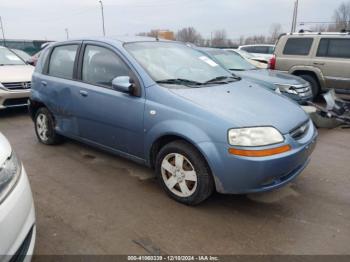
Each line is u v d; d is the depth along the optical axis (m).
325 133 5.88
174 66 3.87
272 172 2.88
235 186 2.95
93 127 4.10
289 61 9.07
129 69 3.64
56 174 4.05
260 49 16.81
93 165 4.32
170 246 2.69
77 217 3.10
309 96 6.62
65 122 4.57
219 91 3.50
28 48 27.30
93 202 3.38
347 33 8.39
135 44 3.98
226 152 2.88
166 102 3.28
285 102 3.60
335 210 3.23
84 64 4.21
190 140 3.04
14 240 1.97
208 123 2.97
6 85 6.70
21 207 2.07
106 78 3.90
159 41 4.33
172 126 3.17
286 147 2.94
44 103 4.80
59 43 4.71
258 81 6.52
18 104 6.96
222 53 7.97
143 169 4.18
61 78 4.51
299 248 2.67
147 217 3.10
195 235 2.83
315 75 8.79
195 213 3.16
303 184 3.79
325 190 3.65
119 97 3.66
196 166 3.09
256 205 3.31
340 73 8.32
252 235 2.83
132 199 3.43
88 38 4.29
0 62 7.73
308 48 8.79
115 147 3.94
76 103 4.22
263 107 3.25
